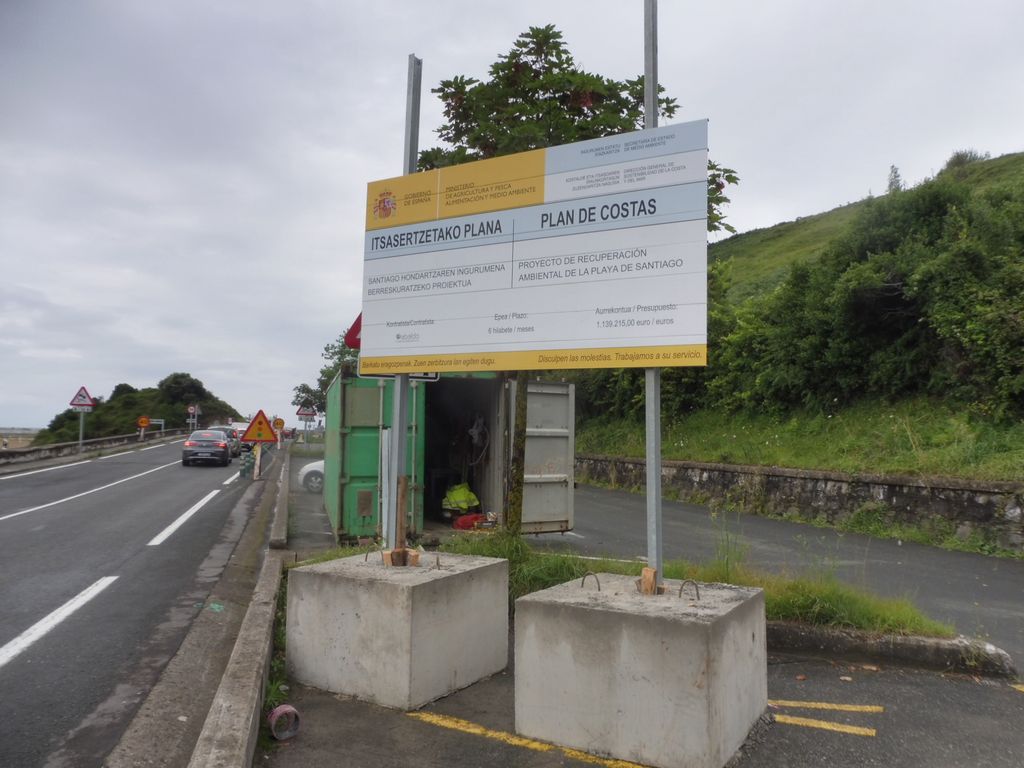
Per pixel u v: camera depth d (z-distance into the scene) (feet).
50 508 50.34
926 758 12.34
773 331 58.59
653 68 14.93
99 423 291.99
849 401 52.85
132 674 17.21
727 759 11.96
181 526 41.98
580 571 21.49
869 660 17.69
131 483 72.18
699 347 13.97
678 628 11.71
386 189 18.69
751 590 14.03
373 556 18.28
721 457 56.80
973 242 44.75
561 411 33.91
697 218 14.25
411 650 14.38
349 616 15.26
